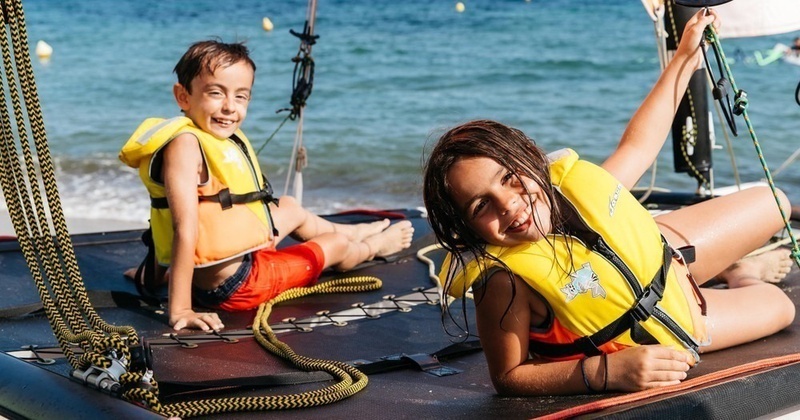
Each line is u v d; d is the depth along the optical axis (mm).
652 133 2568
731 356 2512
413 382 2486
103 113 11414
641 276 2268
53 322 2287
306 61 4398
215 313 3088
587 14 17312
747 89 11594
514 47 14953
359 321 3092
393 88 12625
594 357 2209
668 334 2311
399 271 3691
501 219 2111
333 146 9500
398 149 9344
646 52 14180
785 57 12836
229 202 3191
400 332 2975
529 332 2281
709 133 4301
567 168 2334
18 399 2156
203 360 2668
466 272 2209
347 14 18625
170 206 3062
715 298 2590
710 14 2576
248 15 19594
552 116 11039
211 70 3125
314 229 3760
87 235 4105
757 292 2674
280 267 3338
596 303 2229
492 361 2270
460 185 2092
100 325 2215
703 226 2672
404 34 16484
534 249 2201
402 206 7570
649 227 2346
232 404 2236
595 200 2279
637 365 2141
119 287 3484
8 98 9734
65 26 19234
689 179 8219
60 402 2057
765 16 3484
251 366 2613
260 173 3377
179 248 3033
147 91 12828
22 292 3312
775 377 2232
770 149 9133
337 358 2730
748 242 2709
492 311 2209
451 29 16688
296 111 4453
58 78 13766
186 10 20688
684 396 2096
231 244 3176
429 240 4004
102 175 8086
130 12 20766
